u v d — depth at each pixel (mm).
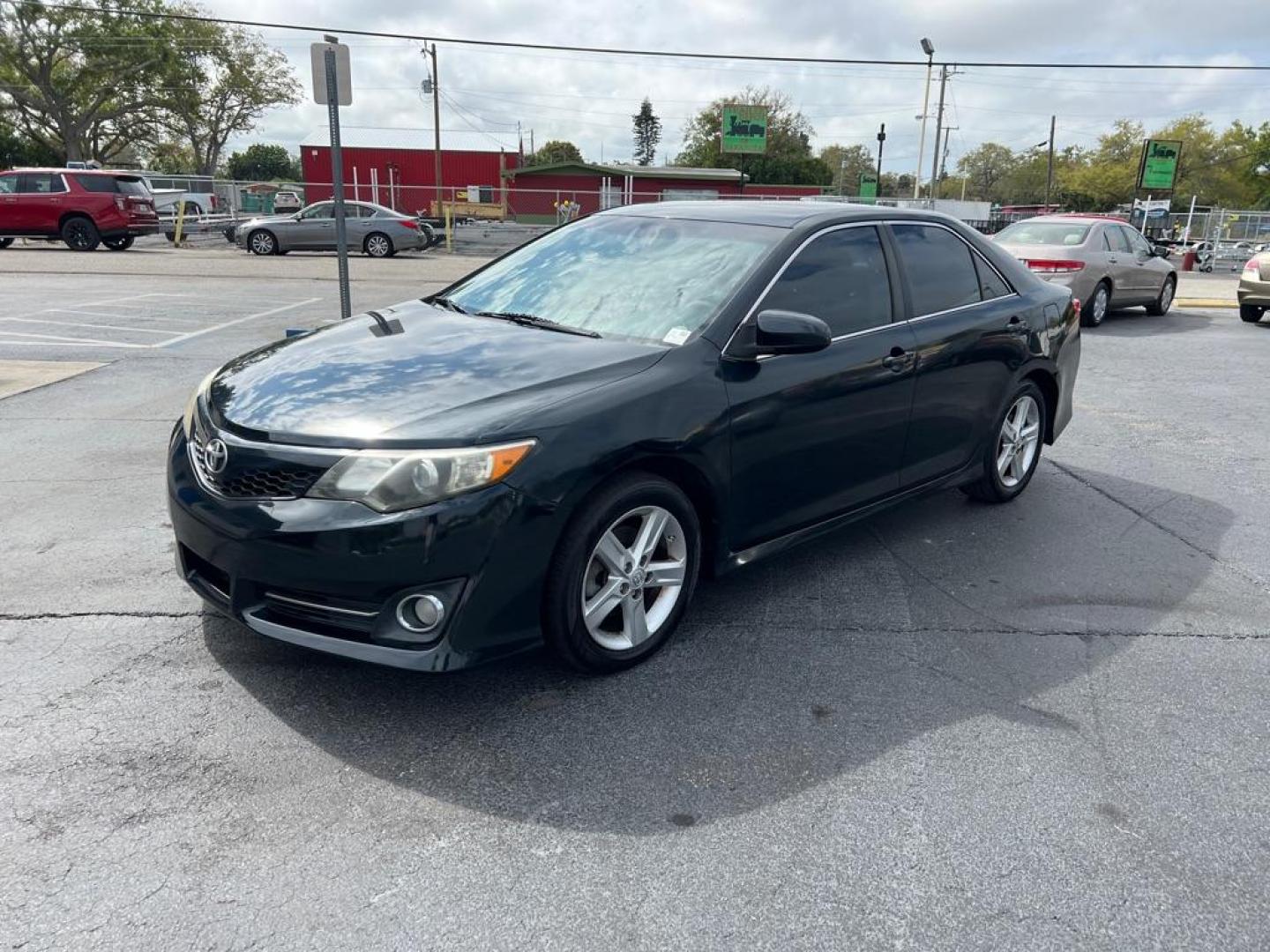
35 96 58688
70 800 2672
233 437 3133
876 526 5148
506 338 3701
